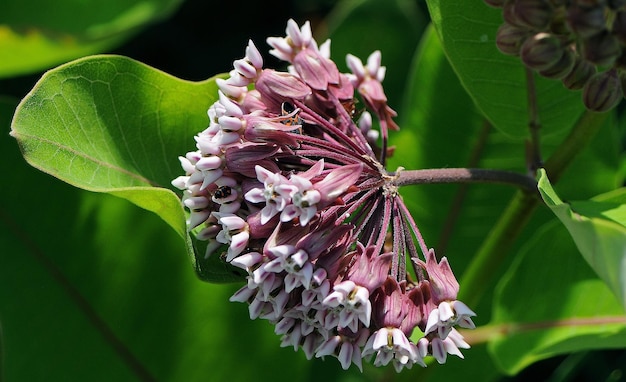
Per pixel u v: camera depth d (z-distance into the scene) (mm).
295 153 503
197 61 716
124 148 532
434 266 496
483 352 637
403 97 671
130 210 585
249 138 500
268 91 511
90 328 590
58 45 626
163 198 507
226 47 716
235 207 503
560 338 590
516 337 595
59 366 586
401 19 665
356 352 501
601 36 488
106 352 592
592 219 483
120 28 623
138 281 592
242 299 505
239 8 722
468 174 528
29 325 584
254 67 514
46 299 585
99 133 525
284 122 507
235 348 605
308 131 520
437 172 518
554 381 633
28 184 580
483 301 645
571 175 631
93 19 667
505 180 537
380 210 505
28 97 507
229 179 503
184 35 718
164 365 598
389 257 492
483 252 573
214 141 503
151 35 714
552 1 493
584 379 656
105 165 523
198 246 529
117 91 531
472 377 637
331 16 685
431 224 637
